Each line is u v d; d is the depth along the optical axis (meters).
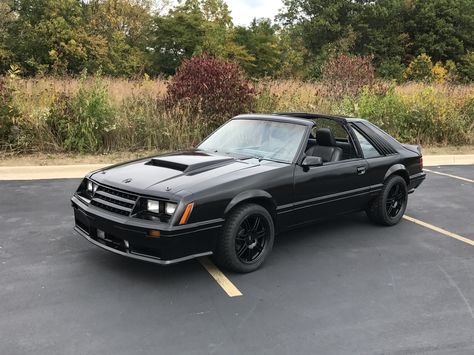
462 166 11.50
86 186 4.83
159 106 11.56
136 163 5.00
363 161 5.87
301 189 5.05
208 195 4.21
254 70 42.16
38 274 4.45
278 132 5.43
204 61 11.75
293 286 4.41
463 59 44.53
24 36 32.41
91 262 4.78
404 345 3.47
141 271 4.60
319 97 13.88
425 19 45.25
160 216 4.09
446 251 5.55
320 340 3.50
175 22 38.12
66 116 10.32
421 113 13.69
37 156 9.80
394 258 5.24
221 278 4.51
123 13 43.88
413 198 8.11
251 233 4.66
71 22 33.16
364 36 45.22
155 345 3.35
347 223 6.52
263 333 3.57
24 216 6.21
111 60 34.88
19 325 3.54
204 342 3.41
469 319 3.91
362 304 4.10
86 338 3.41
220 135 5.81
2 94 9.99
